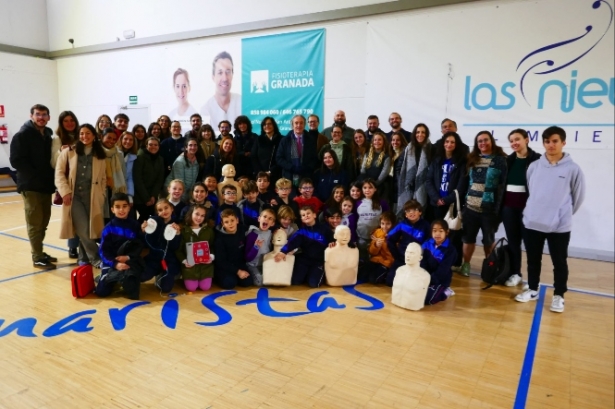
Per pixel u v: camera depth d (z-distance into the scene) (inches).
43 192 145.3
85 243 141.3
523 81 182.2
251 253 135.6
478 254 178.2
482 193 136.9
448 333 104.4
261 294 128.6
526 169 130.6
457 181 143.2
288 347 95.6
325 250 135.9
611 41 163.3
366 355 92.6
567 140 175.8
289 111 247.9
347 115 229.3
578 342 100.3
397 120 177.5
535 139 182.4
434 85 203.0
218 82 273.4
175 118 297.1
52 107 361.1
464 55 194.1
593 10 165.8
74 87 350.3
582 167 174.1
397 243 138.6
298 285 137.3
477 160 137.4
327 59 231.8
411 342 99.3
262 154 171.2
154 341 97.2
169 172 178.1
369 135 180.9
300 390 79.0
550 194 115.0
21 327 103.0
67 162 136.2
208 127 176.2
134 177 152.9
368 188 145.3
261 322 108.7
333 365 88.1
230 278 132.1
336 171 157.5
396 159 157.3
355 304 122.3
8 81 334.0
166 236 125.1
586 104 170.9
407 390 79.7
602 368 88.5
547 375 85.7
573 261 166.1
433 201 146.9
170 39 287.3
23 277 138.9
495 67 187.6
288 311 116.2
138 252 124.1
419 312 117.3
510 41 183.2
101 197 138.0
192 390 78.3
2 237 192.7
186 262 129.4
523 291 130.3
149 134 192.2
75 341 96.5
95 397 75.6
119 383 80.1
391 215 141.8
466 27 192.1
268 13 247.9
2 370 83.8
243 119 175.9
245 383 80.9
